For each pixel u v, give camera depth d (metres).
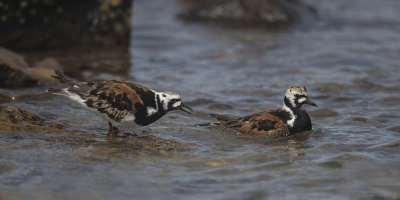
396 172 10.33
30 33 21.84
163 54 22.91
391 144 12.05
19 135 12.27
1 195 9.17
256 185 9.84
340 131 13.41
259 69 20.50
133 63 21.20
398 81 18.45
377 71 19.89
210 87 18.02
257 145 12.40
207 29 28.34
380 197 9.24
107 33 24.05
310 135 13.23
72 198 9.20
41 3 21.81
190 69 20.44
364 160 11.05
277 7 29.30
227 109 15.70
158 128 13.62
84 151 11.53
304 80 18.84
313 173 10.41
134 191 9.54
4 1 20.94
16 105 14.96
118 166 10.73
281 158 11.35
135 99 12.74
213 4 30.30
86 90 12.81
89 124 13.69
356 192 9.47
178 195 9.39
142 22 30.00
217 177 10.25
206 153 11.66
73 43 23.30
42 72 17.66
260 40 25.72
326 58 22.02
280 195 9.38
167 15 32.22
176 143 12.35
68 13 22.86
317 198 9.24
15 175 10.03
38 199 9.10
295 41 25.45
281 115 13.47
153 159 11.21
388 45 24.31
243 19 29.12
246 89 17.81
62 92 12.88
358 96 16.89
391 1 35.34
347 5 34.06
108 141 12.34
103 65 20.59
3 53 18.02
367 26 28.69
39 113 14.31
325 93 17.36
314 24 29.11
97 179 10.03
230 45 24.67
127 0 24.27
